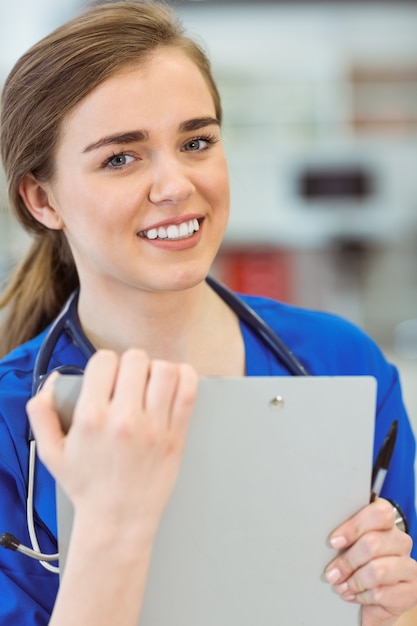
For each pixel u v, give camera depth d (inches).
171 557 30.4
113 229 35.3
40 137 36.7
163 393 26.2
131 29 35.3
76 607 26.5
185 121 35.0
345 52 126.3
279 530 30.6
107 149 34.7
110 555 26.5
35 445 35.9
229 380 28.8
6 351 46.3
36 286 45.6
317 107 127.3
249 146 127.0
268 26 124.0
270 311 45.7
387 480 42.1
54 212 39.6
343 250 127.7
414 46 127.3
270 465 29.8
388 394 44.5
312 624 31.9
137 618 27.6
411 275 127.5
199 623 31.3
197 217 36.0
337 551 31.2
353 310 126.6
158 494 26.6
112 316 39.4
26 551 31.8
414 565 31.8
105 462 25.9
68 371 36.0
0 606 34.8
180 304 39.0
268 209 127.3
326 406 29.5
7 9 113.7
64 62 35.2
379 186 128.0
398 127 129.4
